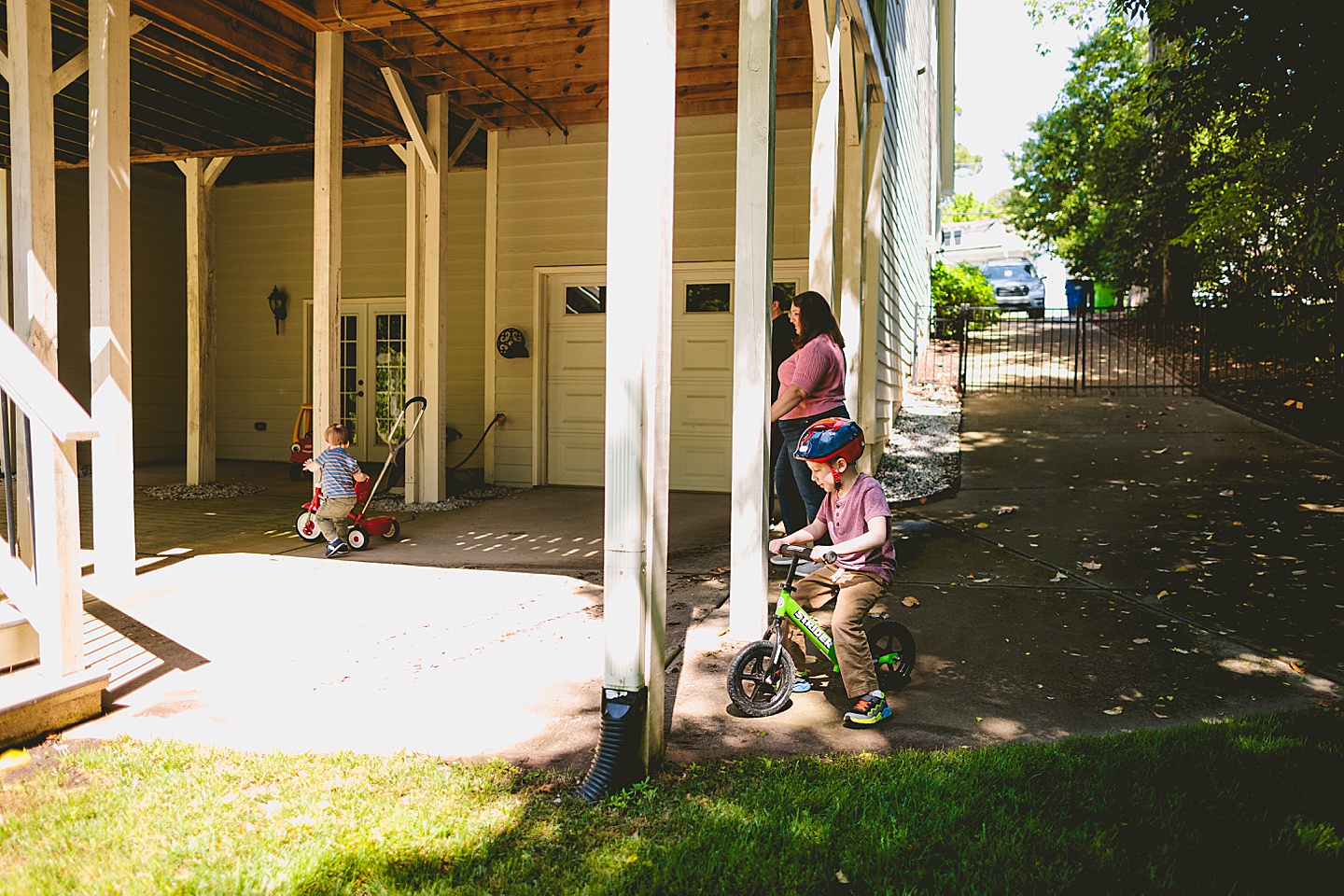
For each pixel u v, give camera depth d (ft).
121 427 18.39
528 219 33.88
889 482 28.76
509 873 7.76
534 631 15.31
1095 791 9.12
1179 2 23.70
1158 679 12.91
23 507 17.29
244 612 16.55
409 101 28.09
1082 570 18.62
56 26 23.58
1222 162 39.88
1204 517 22.61
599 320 33.71
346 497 21.45
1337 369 37.70
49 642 11.48
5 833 8.52
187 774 9.71
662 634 9.98
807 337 17.02
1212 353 47.14
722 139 31.73
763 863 7.81
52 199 17.51
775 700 11.73
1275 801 8.93
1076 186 70.85
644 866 7.80
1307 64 21.04
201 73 27.35
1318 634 14.64
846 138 24.61
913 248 47.03
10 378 11.07
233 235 43.27
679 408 32.89
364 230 40.68
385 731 11.15
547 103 32.40
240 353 43.34
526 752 10.51
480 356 38.19
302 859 7.90
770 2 13.83
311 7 22.93
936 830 8.33
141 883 7.57
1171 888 7.41
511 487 33.81
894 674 12.60
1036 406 40.22
